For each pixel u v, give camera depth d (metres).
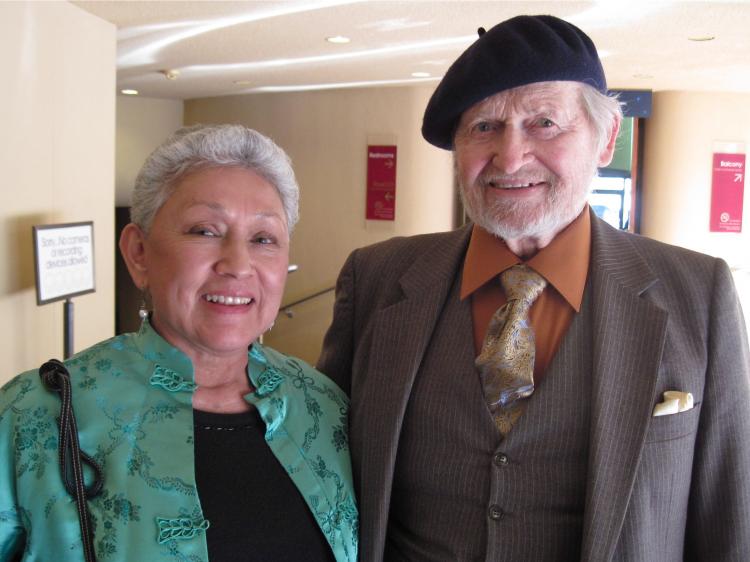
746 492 1.36
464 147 1.45
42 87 3.89
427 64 5.93
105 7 4.20
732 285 1.41
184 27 4.65
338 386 1.64
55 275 3.67
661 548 1.32
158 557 1.14
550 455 1.34
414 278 1.59
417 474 1.44
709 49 5.09
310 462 1.38
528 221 1.40
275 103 8.29
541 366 1.41
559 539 1.33
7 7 3.58
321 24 4.48
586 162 1.41
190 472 1.21
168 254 1.26
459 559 1.37
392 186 7.70
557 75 1.34
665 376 1.34
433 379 1.46
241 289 1.26
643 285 1.41
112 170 4.73
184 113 9.26
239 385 1.39
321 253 8.12
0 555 1.16
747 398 1.36
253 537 1.24
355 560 1.39
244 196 1.28
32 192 3.84
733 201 7.51
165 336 1.33
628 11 4.02
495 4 3.92
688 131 7.44
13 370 3.72
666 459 1.32
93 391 1.24
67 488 1.14
